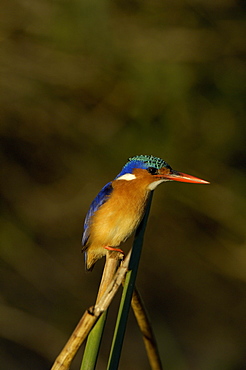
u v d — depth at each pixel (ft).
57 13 37.83
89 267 20.43
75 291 45.44
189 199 43.62
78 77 40.01
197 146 42.29
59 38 38.73
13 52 39.24
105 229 19.10
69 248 45.91
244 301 46.42
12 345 41.14
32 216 44.27
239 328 45.44
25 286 43.57
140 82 40.24
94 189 43.70
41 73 39.75
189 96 41.37
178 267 47.21
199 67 41.50
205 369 42.06
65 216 45.01
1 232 42.83
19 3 37.65
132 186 19.19
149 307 46.83
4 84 39.91
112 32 39.01
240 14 41.42
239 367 42.57
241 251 44.55
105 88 40.81
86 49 39.19
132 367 42.34
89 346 11.36
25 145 44.29
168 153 41.50
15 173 44.37
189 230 46.01
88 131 42.37
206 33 40.34
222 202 43.42
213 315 46.55
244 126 42.55
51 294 44.19
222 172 43.14
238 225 43.98
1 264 42.91
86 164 43.21
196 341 44.57
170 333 44.91
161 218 45.93
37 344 41.63
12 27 38.73
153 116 41.27
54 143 43.93
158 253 47.29
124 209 18.97
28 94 40.86
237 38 40.83
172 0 39.83
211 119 42.01
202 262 46.42
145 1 39.37
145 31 39.47
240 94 42.34
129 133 41.65
